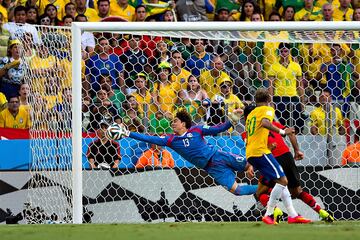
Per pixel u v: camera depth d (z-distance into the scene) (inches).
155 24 1549.0
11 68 1893.5
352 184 1600.6
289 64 1705.2
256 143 1315.2
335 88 1716.3
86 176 1598.2
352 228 1139.3
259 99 1338.6
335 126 1630.2
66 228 1185.4
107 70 1694.1
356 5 2240.4
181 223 1353.3
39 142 1620.3
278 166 1311.5
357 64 1715.1
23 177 1625.2
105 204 1594.5
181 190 1593.3
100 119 1651.1
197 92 1684.3
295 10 2218.3
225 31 1571.1
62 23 2119.8
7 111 1865.2
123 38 1732.3
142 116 1675.7
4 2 2086.6
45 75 1632.6
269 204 1321.4
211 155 1508.4
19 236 1011.3
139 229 1133.7
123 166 1600.6
